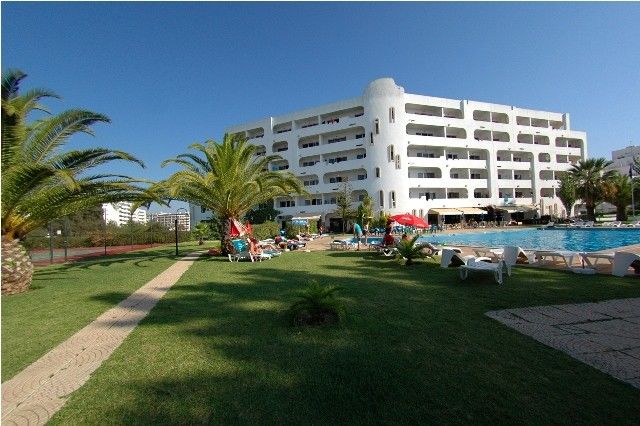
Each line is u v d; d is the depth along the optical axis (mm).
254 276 11078
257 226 30500
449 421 3170
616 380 3850
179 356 4715
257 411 3367
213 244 30562
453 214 46094
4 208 9742
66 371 4402
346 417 3250
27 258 10133
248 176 19891
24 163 10055
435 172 48438
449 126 48312
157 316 6723
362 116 46625
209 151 18516
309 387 3797
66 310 7527
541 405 3396
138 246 32344
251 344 5059
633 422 3125
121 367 4422
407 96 46656
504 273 10156
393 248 15781
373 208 45094
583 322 5773
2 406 3605
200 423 3201
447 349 4746
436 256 14625
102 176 11469
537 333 5305
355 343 5000
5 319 6895
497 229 40312
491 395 3584
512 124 52594
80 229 39406
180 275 11922
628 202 43469
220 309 7059
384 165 45062
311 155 49875
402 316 6270
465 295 7805
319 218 46531
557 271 10430
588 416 3215
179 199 18500
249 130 55812
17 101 9945
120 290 9594
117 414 3396
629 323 5668
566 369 4121
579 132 58219
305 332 5484
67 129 11094
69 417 3375
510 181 51531
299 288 8992
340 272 11555
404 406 3414
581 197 45281
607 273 9852
